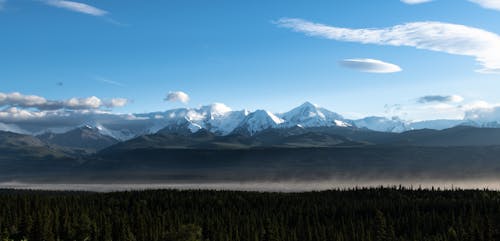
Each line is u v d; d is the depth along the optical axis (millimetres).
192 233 164000
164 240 166500
